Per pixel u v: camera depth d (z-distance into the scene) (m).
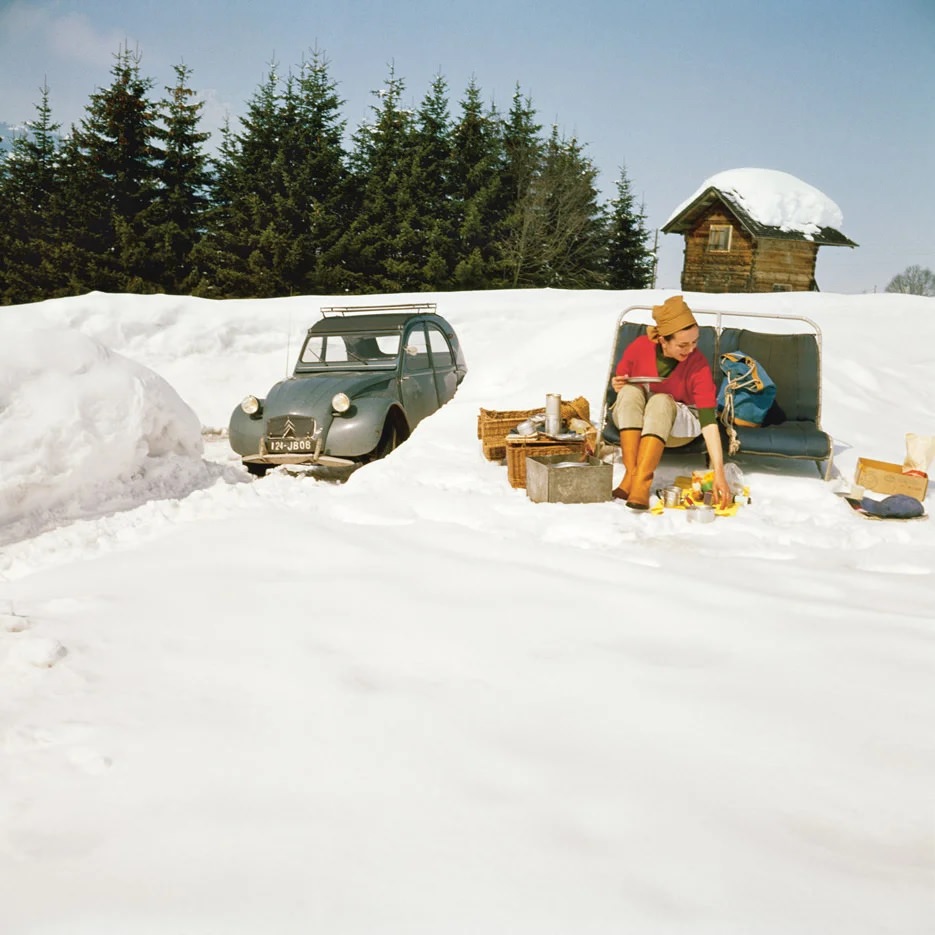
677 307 4.98
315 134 36.19
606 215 40.06
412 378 8.29
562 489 4.87
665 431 4.88
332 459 7.11
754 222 26.30
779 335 6.18
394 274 35.19
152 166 35.72
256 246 34.44
